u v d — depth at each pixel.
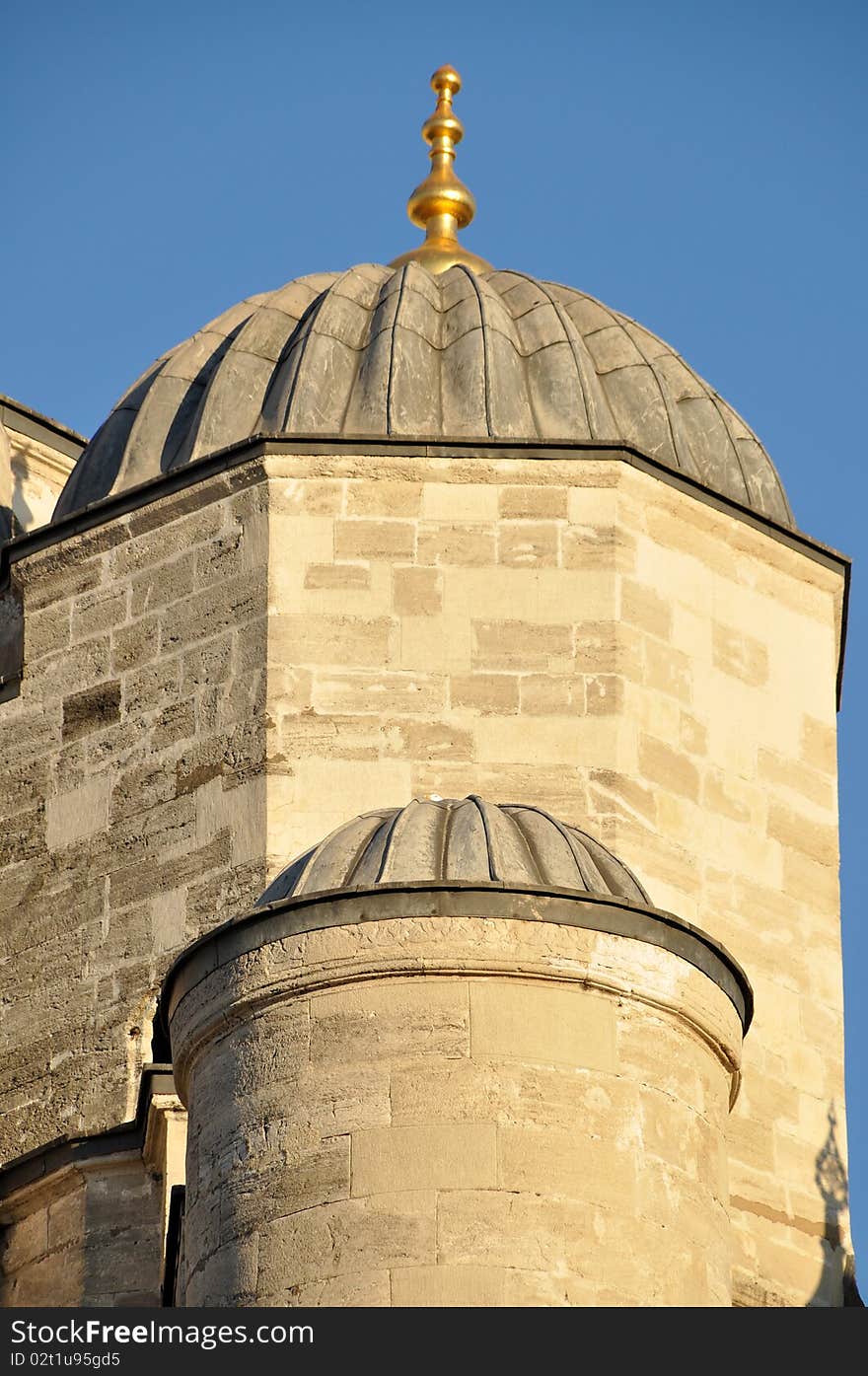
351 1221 46.22
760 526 65.62
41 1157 61.81
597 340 68.75
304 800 61.78
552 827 51.53
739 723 64.00
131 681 64.75
